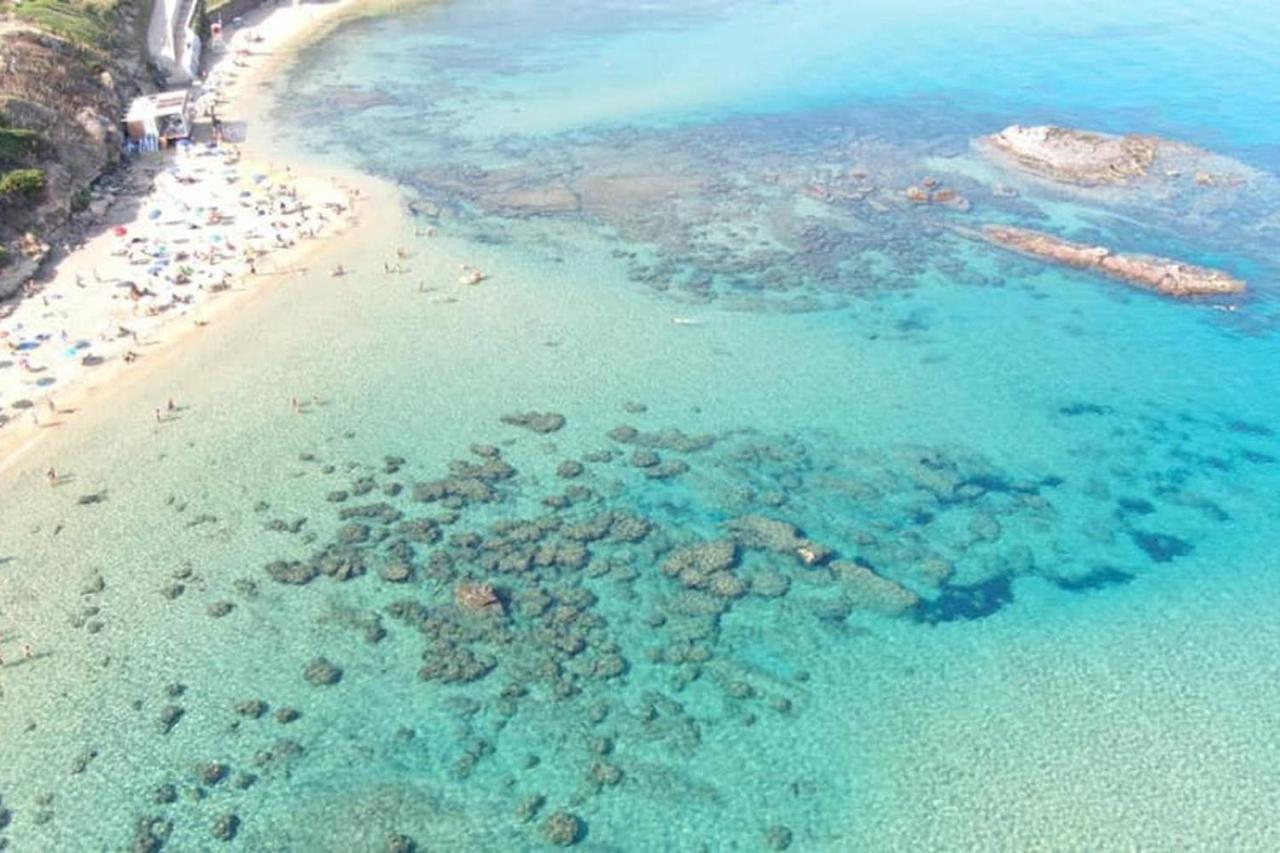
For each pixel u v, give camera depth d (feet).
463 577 144.25
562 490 161.58
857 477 166.09
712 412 181.16
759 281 222.89
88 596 138.31
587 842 110.32
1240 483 165.78
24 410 170.81
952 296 218.38
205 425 171.42
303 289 211.61
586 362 193.36
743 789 116.78
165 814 111.55
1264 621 140.46
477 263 226.17
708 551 149.59
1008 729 124.57
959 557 150.71
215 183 256.32
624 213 252.83
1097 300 217.15
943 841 111.14
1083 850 110.11
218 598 139.13
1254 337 203.00
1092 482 165.99
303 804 113.39
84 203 232.73
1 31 270.26
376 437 171.63
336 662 130.82
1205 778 118.32
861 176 274.16
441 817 112.57
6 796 112.68
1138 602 143.33
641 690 128.98
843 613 140.67
